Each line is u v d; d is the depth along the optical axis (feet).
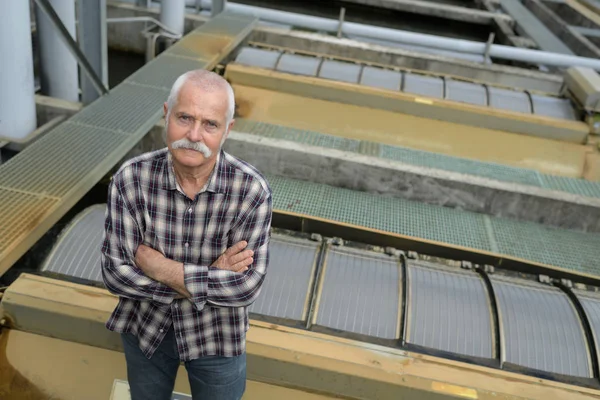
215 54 20.70
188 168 5.73
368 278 11.19
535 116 20.76
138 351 7.10
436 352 10.03
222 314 6.64
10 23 15.12
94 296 9.66
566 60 26.58
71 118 14.30
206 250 6.36
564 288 12.00
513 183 16.44
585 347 10.32
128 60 28.32
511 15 36.94
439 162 17.94
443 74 26.18
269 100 21.26
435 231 15.46
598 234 16.10
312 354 9.30
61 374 9.50
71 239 10.96
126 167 6.03
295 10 40.09
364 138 20.59
